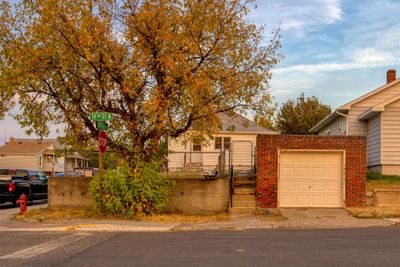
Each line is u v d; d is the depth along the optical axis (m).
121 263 8.80
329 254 9.63
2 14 16.45
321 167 19.42
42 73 16.55
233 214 18.00
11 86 16.41
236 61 16.91
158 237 12.80
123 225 15.11
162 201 17.56
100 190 16.92
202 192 18.41
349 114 27.03
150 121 16.67
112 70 16.39
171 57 15.98
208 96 16.83
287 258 9.20
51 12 15.70
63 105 17.73
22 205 18.53
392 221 15.95
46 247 10.95
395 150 23.66
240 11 16.80
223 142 32.09
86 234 13.59
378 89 26.72
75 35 15.89
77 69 16.89
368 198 19.22
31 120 17.77
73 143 18.23
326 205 19.28
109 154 18.67
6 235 13.36
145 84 16.89
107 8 16.19
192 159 29.34
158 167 17.84
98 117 15.97
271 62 17.20
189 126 17.41
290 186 19.33
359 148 19.27
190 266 8.45
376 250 10.12
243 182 20.16
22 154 61.09
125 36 16.41
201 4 16.31
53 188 19.36
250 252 9.95
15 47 16.39
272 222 15.99
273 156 19.20
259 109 17.38
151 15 15.78
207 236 12.92
